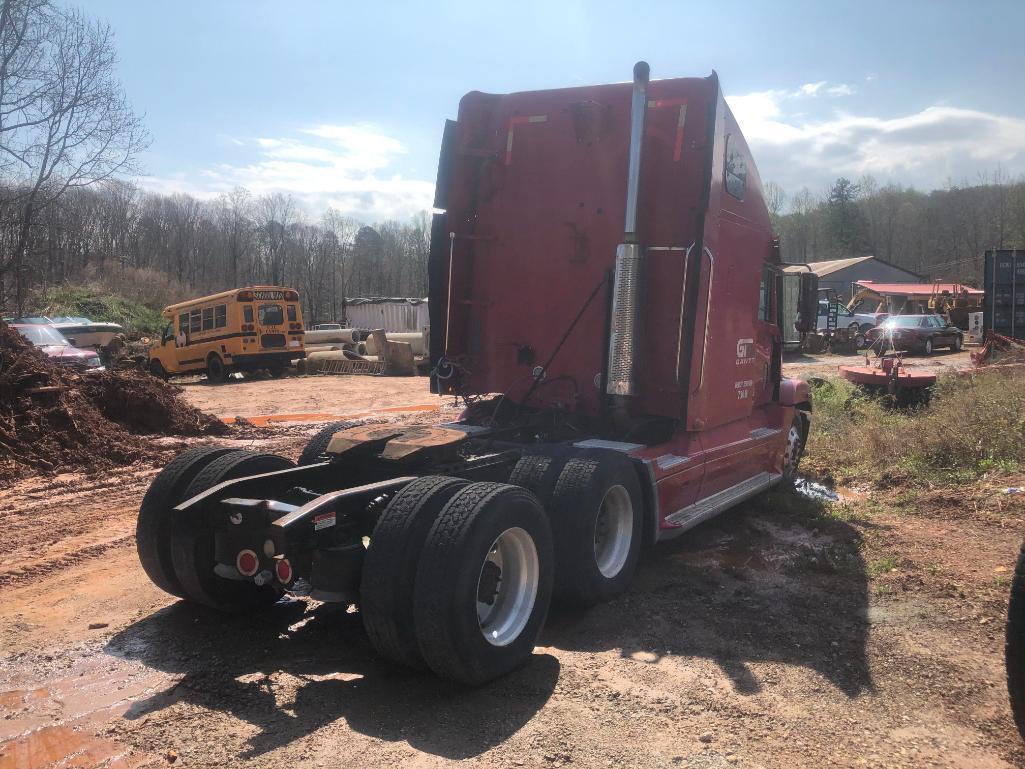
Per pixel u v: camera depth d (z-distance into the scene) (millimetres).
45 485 8125
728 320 6047
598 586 4598
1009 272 18234
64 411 9625
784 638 4266
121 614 4656
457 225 6270
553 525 4484
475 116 6168
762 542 6215
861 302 57219
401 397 18500
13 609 4742
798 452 8305
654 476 5137
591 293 5840
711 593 5012
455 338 6344
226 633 4367
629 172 5281
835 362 27359
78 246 56438
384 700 3578
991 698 3545
